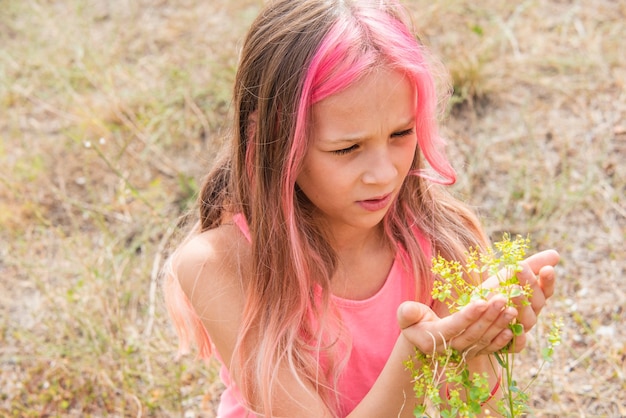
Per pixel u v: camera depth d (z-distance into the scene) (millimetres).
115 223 3346
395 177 1465
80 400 2727
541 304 1377
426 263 1765
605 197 3160
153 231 3254
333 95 1414
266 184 1574
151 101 3799
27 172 3621
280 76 1483
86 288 2924
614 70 3686
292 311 1626
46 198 3520
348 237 1708
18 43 4438
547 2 4156
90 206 3422
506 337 1359
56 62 4148
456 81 3625
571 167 3293
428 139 1551
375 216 1506
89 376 2764
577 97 3598
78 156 3684
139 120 3756
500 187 3262
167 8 4562
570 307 2756
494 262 1340
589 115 3502
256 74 1548
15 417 2676
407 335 1412
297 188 1631
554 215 3092
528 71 3736
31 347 2912
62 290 3035
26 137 3852
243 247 1701
